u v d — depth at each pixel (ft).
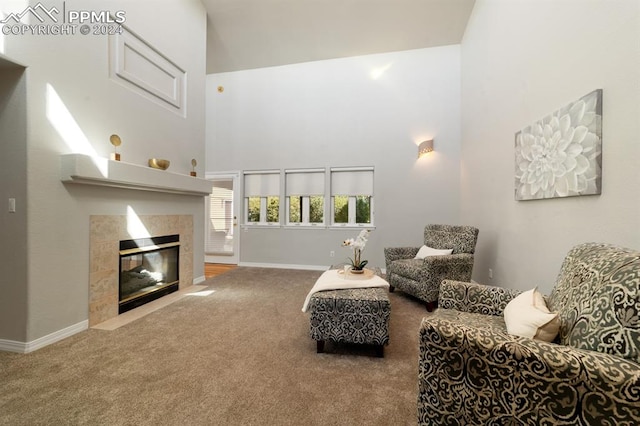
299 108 16.42
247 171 17.12
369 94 15.53
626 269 3.06
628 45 4.48
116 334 7.24
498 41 9.73
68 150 7.12
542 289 7.02
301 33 13.85
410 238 15.03
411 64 15.06
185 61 11.55
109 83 8.30
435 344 3.28
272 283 12.69
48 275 6.66
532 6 7.52
